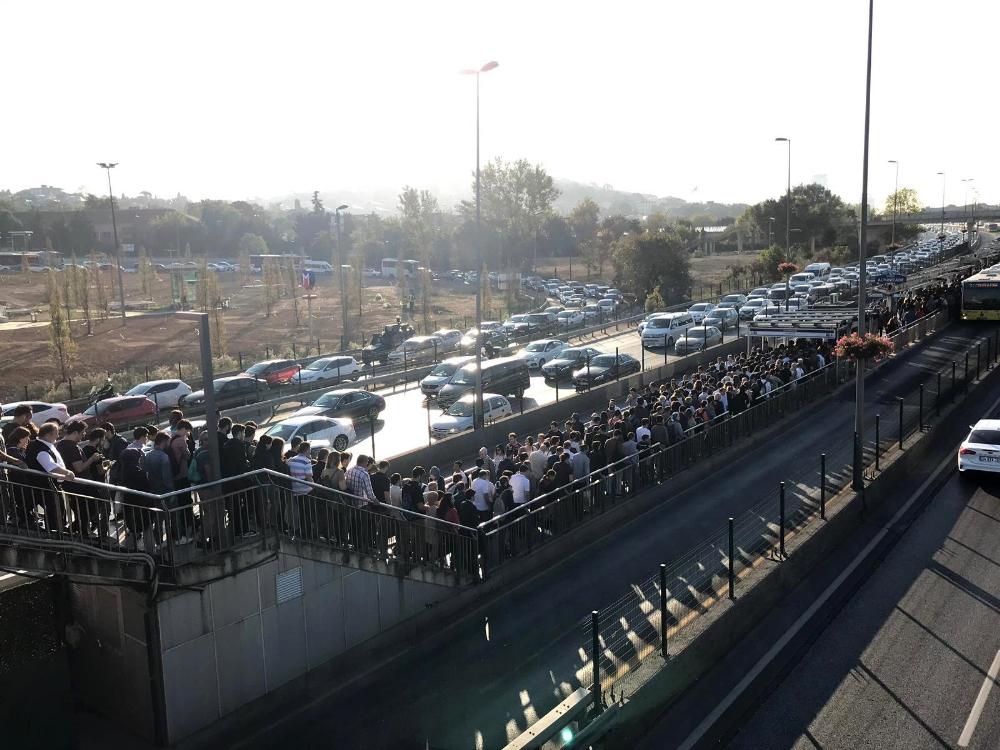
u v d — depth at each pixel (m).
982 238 133.00
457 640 13.33
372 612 13.05
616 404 31.98
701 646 11.63
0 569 9.01
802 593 14.30
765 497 19.36
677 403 22.44
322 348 56.16
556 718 8.99
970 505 18.47
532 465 17.28
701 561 15.45
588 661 12.08
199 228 144.50
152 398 32.81
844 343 18.45
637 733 10.09
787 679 11.40
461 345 49.47
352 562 12.67
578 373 34.88
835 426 26.17
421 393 37.75
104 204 160.50
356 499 13.03
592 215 143.88
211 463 11.16
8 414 26.36
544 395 35.38
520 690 11.55
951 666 11.49
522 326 53.62
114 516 10.27
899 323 38.44
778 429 26.02
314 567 12.16
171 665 10.48
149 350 53.69
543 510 16.52
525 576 15.76
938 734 9.91
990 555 15.48
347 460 13.43
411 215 124.38
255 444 13.07
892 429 24.75
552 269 127.38
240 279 105.69
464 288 102.50
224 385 33.78
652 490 19.70
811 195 124.69
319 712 11.44
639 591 14.34
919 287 51.53
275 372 37.31
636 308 70.88
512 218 113.00
